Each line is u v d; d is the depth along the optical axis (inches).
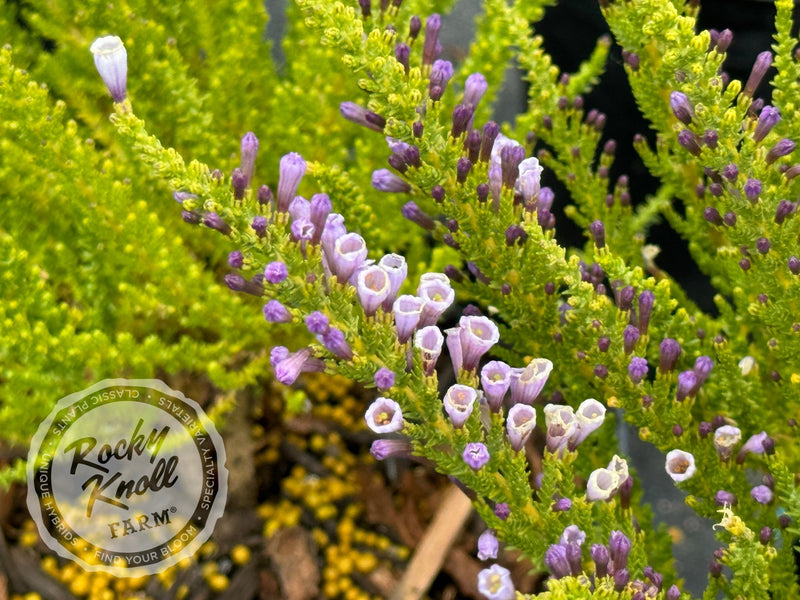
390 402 7.1
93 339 10.0
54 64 11.7
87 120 11.6
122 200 10.1
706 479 9.1
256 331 11.3
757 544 7.7
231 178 6.9
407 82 7.8
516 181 8.7
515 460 7.7
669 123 11.1
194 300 10.9
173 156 6.7
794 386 9.5
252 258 7.0
